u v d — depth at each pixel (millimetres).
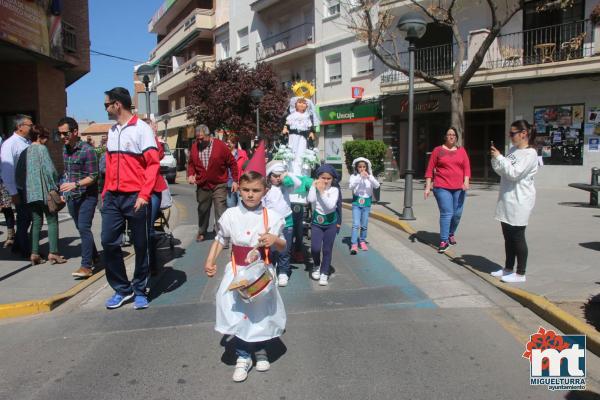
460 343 4430
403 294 5852
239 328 3729
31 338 4797
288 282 6473
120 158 5402
